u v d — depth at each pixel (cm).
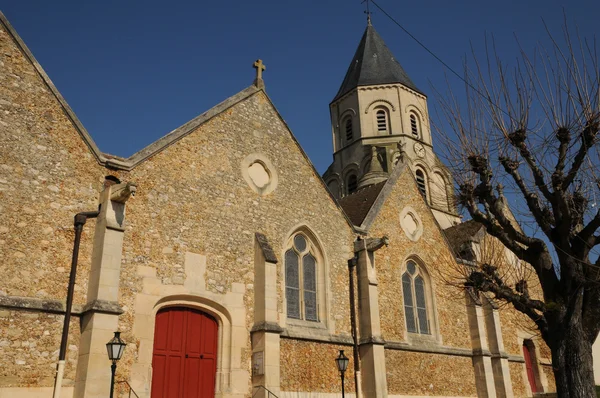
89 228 1280
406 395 1747
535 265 1259
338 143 3556
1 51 1281
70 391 1130
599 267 1156
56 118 1315
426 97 3606
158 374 1298
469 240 2272
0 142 1212
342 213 1856
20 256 1163
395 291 1888
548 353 2441
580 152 1190
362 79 3531
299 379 1506
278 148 1759
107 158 1369
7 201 1182
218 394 1370
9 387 1067
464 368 1998
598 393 2430
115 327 1186
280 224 1658
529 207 1273
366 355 1667
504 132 1304
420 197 2173
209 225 1487
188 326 1391
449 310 2055
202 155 1546
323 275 1720
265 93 1800
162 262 1362
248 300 1491
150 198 1397
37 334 1133
